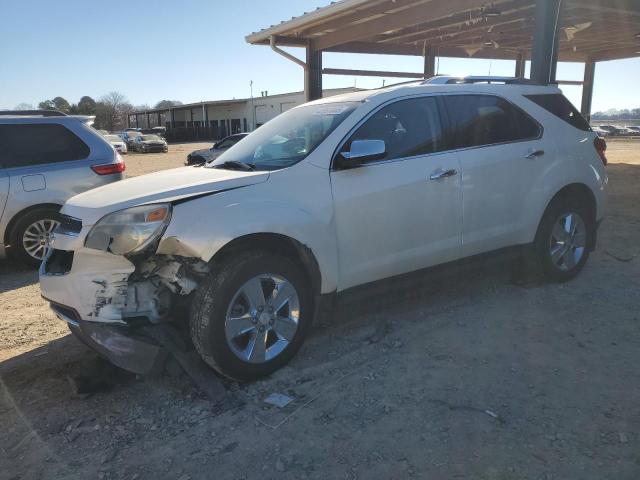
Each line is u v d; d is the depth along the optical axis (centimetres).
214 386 341
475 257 468
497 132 475
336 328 437
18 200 648
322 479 260
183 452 286
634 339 400
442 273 451
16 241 658
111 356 333
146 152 4384
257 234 345
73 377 359
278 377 360
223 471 270
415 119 429
